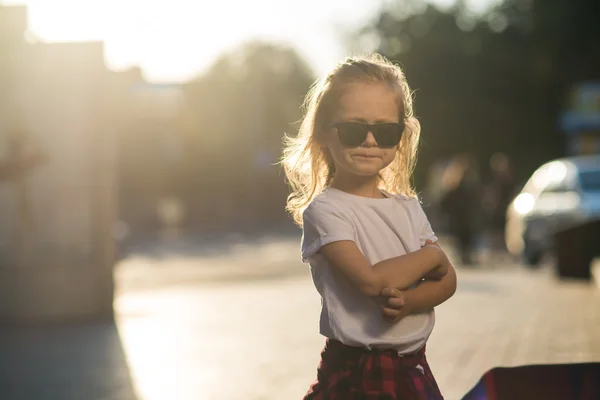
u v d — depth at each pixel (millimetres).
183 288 18812
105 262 14109
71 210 14109
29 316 13883
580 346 9766
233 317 13461
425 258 3414
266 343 10844
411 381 3502
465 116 65375
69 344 11367
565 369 3496
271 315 13555
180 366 9484
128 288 19297
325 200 3537
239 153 73750
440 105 66000
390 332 3486
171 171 71438
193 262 27234
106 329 12680
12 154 14094
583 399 3480
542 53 62781
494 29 67062
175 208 51469
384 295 3371
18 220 14078
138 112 23672
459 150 66188
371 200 3541
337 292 3520
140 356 10258
